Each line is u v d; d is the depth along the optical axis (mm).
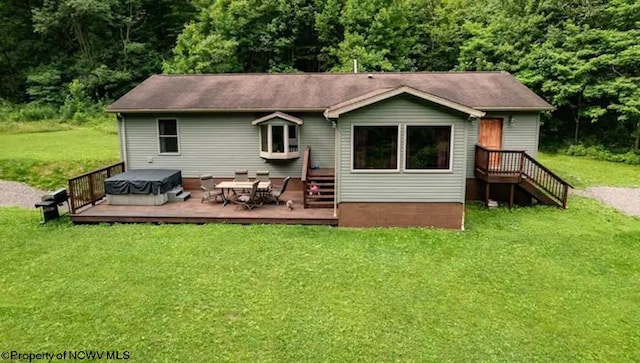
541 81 24016
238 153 13703
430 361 5438
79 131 26000
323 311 6598
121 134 13539
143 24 35469
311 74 15977
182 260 8453
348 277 7789
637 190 15859
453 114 10000
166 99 13508
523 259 8773
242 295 7062
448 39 30688
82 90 31078
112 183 11812
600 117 24234
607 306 6922
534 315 6602
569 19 23859
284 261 8445
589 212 12492
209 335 5922
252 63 32562
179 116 13430
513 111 13289
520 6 26953
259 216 10797
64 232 10164
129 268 8062
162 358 5426
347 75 15820
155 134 13531
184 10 35906
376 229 10438
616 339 5988
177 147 13664
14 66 33875
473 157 13648
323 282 7574
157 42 36188
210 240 9555
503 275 8000
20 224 10820
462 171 10305
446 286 7512
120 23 33375
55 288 7250
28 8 33781
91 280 7562
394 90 9750
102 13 31609
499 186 13688
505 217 11812
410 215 10570
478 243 9625
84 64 33375
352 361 5422
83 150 20078
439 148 10234
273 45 31125
